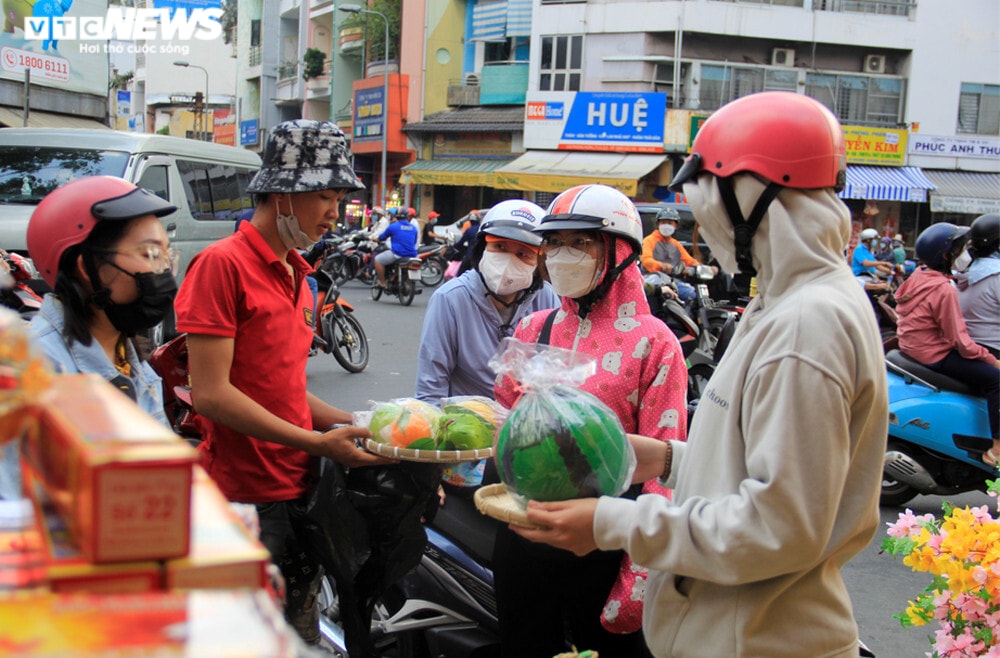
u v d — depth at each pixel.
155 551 0.85
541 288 3.16
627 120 22.31
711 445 1.58
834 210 1.54
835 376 1.39
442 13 27.69
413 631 2.66
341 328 8.15
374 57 29.28
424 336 3.02
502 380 2.57
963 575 2.16
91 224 1.80
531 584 2.28
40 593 0.82
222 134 44.41
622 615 2.15
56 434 0.91
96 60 18.92
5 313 0.97
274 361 2.29
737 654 1.51
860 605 3.88
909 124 22.20
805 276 1.50
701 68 21.98
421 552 2.32
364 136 29.20
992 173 22.48
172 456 0.85
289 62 37.09
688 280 7.94
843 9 21.84
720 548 1.43
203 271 2.19
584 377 1.79
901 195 21.34
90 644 0.72
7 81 16.70
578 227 2.22
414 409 2.16
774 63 22.11
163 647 0.73
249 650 0.74
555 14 23.39
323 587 2.90
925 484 5.09
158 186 8.75
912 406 5.06
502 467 1.72
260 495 2.32
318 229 2.35
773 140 1.51
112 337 1.95
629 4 22.30
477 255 3.05
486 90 26.14
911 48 22.02
